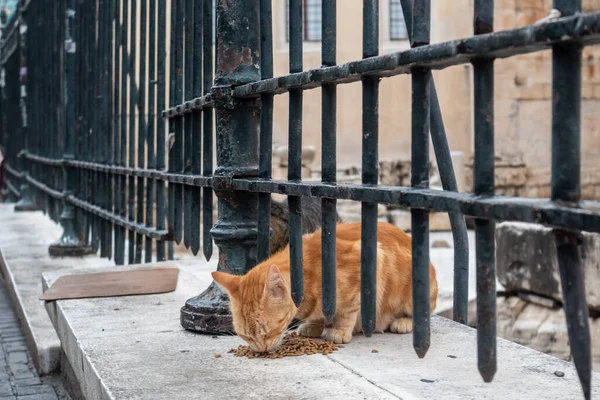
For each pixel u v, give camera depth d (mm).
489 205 1788
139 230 5887
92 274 5008
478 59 1849
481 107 1857
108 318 3713
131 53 6293
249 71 3375
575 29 1514
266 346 2895
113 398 2424
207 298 3396
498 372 2611
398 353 2908
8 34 16484
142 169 5922
